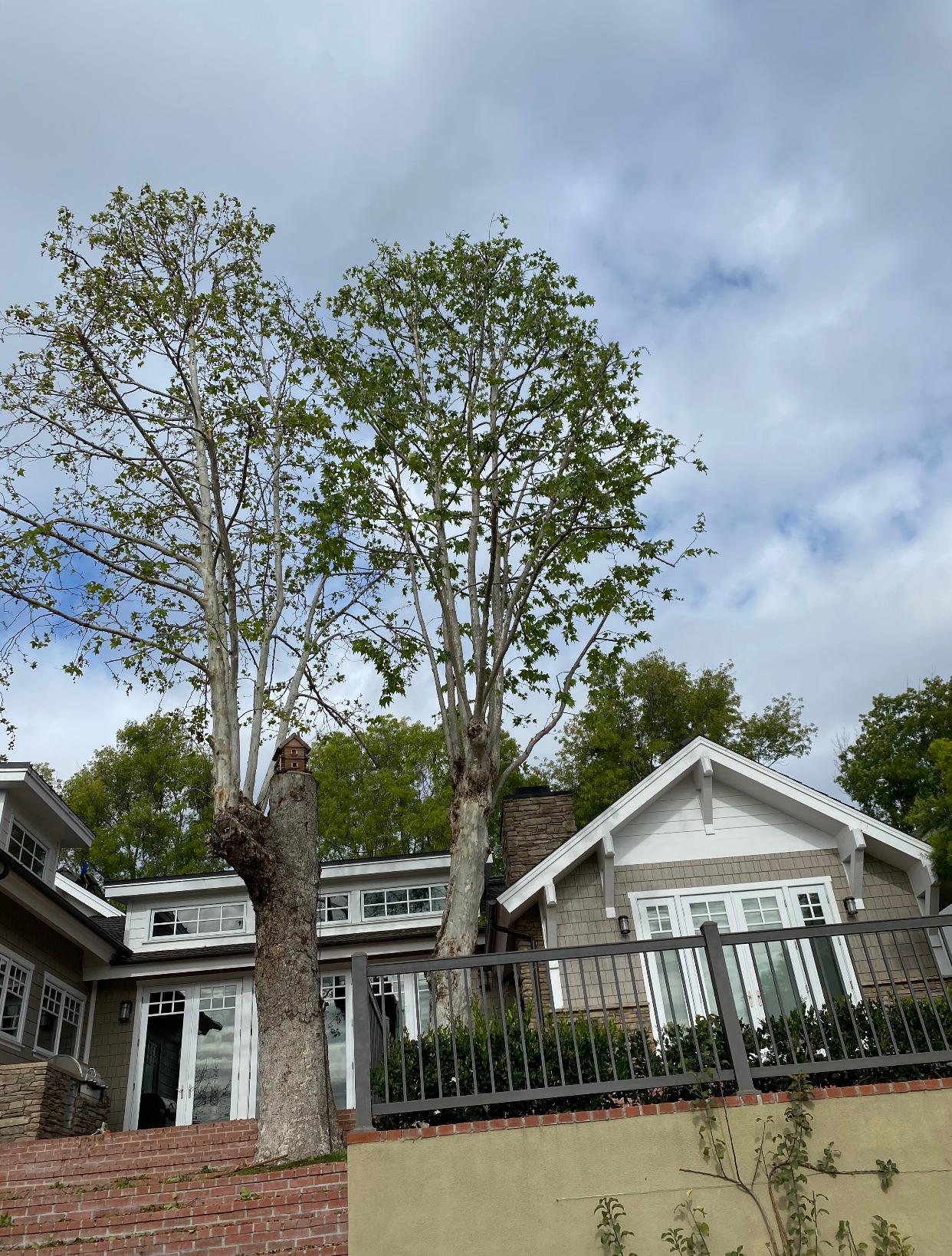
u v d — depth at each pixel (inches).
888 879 589.6
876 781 1151.6
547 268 674.2
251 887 483.8
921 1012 292.8
